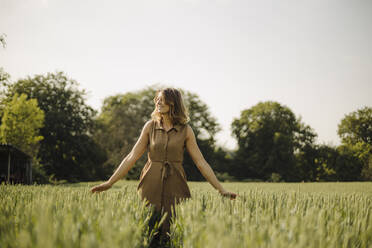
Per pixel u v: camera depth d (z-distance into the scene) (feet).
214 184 8.87
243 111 178.09
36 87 131.44
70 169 134.21
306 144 161.27
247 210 5.72
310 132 164.55
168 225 7.88
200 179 140.97
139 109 124.67
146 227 6.46
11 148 65.05
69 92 132.98
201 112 155.63
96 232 4.35
